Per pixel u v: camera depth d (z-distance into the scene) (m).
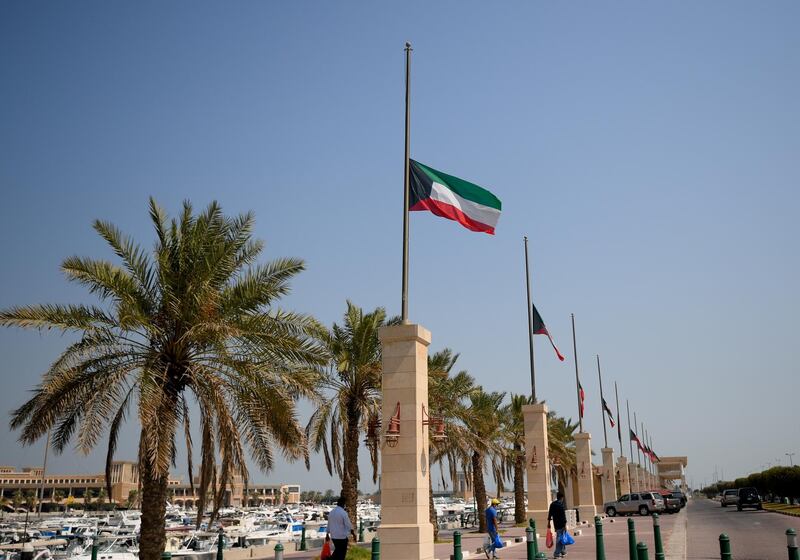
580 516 50.50
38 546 46.94
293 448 20.27
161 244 20.36
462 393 36.72
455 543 18.75
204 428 19.69
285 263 20.78
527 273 38.41
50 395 18.56
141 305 19.62
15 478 175.38
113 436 20.05
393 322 29.22
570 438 60.94
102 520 79.56
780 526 36.66
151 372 18.20
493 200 21.95
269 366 20.41
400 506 18.83
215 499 19.45
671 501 62.50
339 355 27.89
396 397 19.50
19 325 17.98
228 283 20.69
